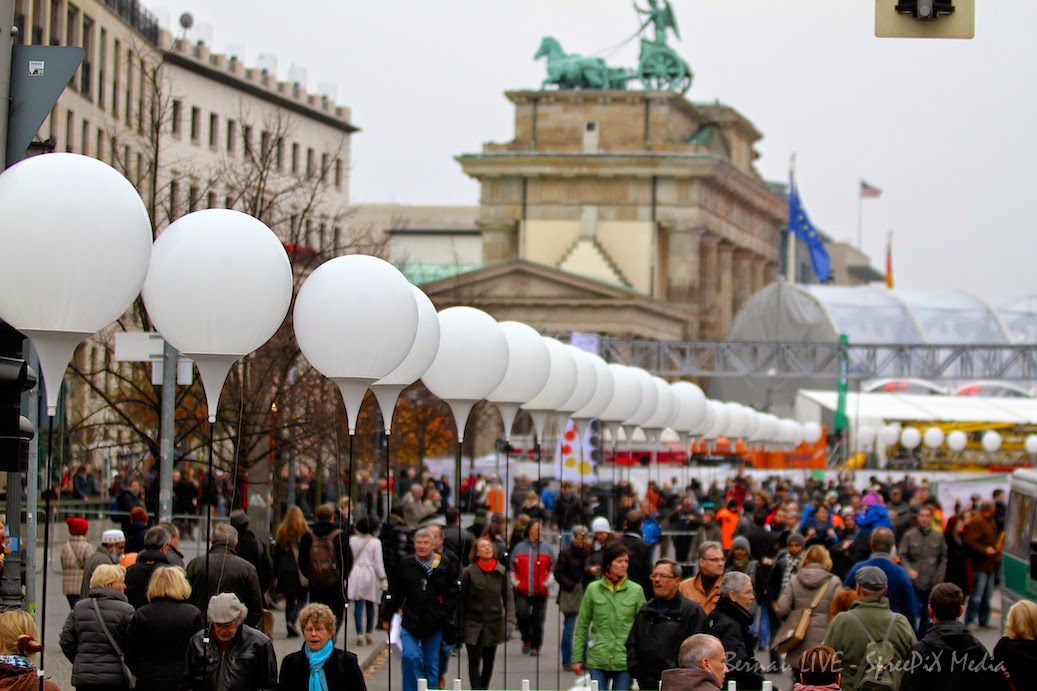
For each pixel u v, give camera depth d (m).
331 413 61.19
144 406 59.84
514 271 194.25
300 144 163.12
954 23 23.75
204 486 68.88
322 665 22.30
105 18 89.62
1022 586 39.31
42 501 53.97
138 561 29.08
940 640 24.55
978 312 155.88
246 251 21.72
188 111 140.38
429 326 27.25
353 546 43.94
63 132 81.25
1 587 27.75
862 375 135.25
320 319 23.97
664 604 26.59
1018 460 104.00
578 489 67.06
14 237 18.77
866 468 104.06
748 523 44.69
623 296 193.88
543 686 37.12
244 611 21.95
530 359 33.69
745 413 91.25
